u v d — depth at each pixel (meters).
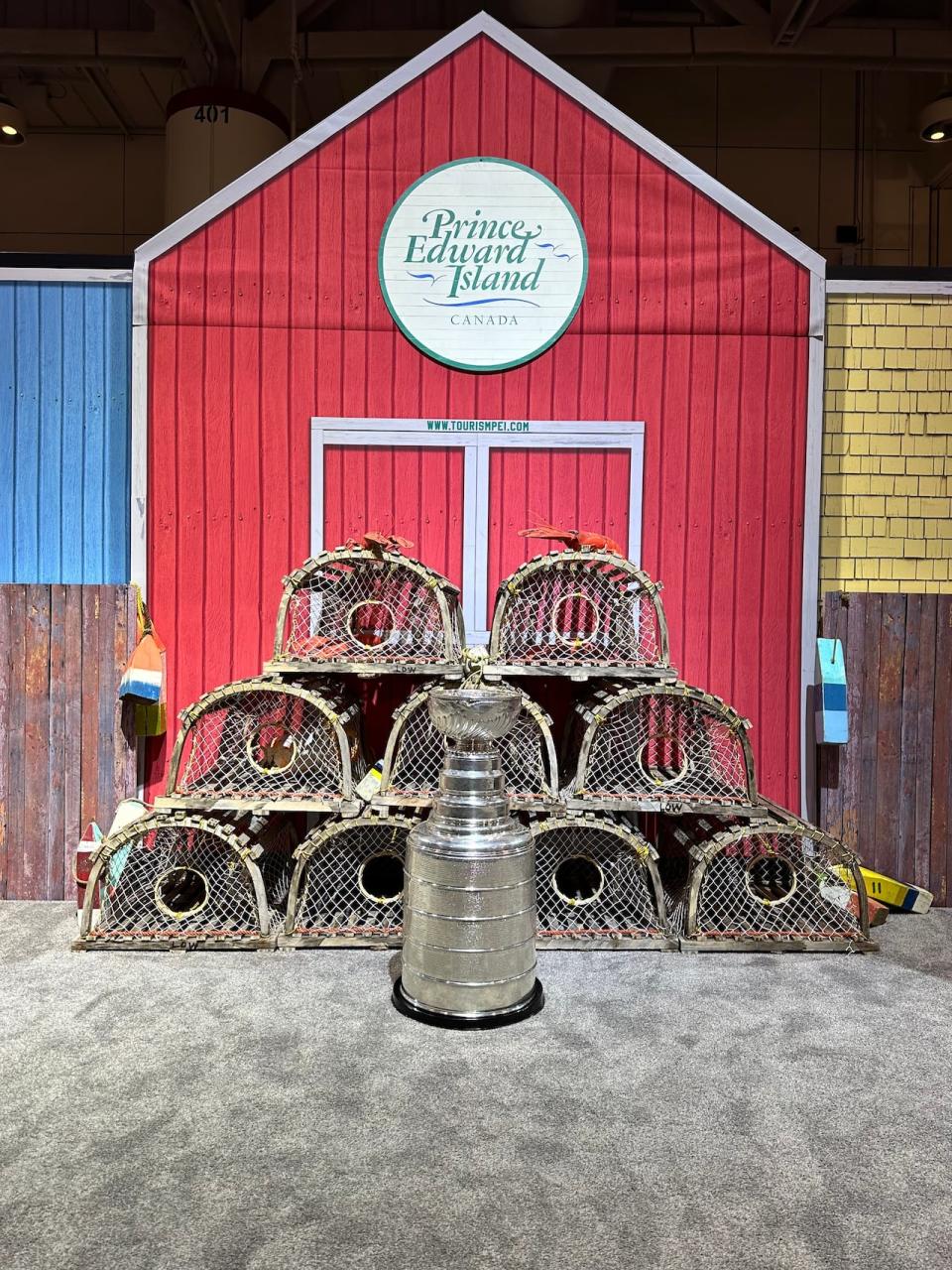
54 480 5.26
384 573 4.61
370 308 5.21
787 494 5.27
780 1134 2.62
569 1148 2.53
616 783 4.31
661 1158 2.50
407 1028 3.27
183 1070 2.95
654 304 5.25
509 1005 3.35
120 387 5.26
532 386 5.23
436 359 5.20
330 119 5.18
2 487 5.26
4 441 5.26
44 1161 2.45
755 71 10.40
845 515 5.41
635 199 5.25
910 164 10.51
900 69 9.01
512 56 5.23
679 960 3.96
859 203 10.48
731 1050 3.14
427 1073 2.95
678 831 4.60
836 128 10.45
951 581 5.42
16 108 9.84
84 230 11.03
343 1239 2.15
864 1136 2.62
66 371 5.25
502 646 4.50
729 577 5.26
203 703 4.08
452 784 3.48
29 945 4.09
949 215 10.49
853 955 4.07
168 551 5.18
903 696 5.15
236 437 5.19
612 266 5.24
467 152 5.22
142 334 5.15
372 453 5.21
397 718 4.18
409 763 4.35
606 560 4.42
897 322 5.38
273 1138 2.56
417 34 8.78
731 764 5.13
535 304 5.22
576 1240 2.16
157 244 5.17
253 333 5.19
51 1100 2.75
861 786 5.15
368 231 5.21
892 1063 3.06
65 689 4.95
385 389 5.21
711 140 10.44
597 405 5.24
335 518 5.21
